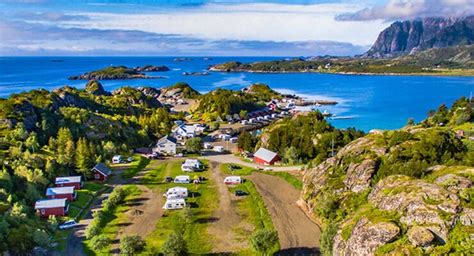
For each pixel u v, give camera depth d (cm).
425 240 4569
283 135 12700
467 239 4494
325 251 5762
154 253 6209
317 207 7531
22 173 8475
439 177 5878
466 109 12288
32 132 11138
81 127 13025
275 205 8306
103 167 10244
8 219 6350
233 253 6284
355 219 5638
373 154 7794
